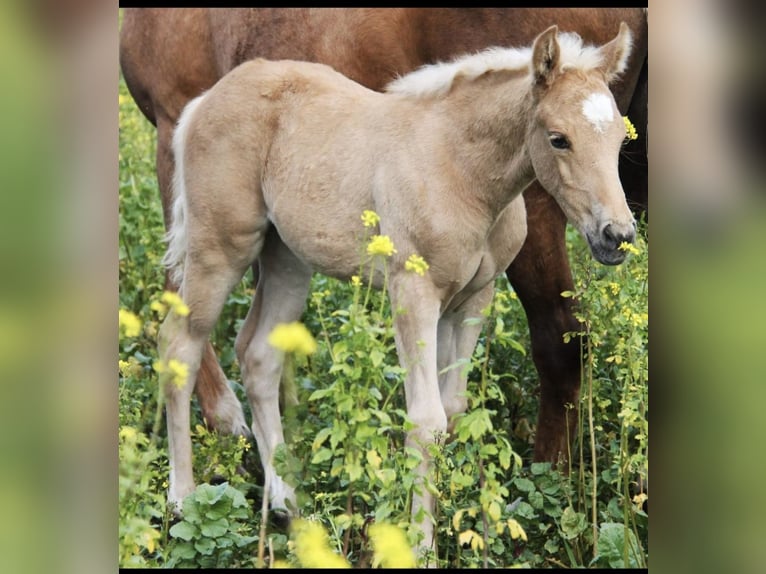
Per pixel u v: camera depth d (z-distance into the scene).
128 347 5.70
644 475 4.16
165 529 4.24
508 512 4.32
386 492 3.71
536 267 4.95
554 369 4.96
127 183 7.28
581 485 4.49
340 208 4.76
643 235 5.18
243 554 4.16
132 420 4.43
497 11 5.09
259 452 5.23
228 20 6.02
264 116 5.07
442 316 4.80
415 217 4.45
